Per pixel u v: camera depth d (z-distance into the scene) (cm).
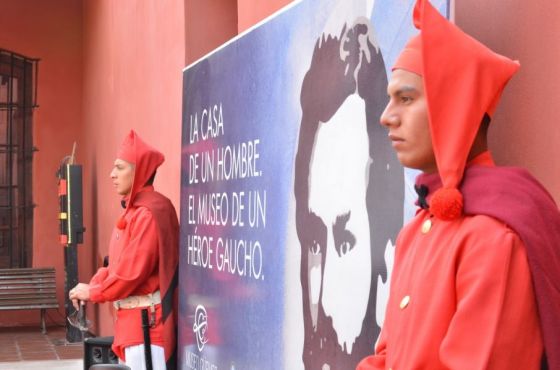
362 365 229
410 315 204
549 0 241
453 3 258
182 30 660
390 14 296
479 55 197
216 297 484
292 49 382
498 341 182
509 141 260
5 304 1294
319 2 355
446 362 185
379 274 299
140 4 864
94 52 1265
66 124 1413
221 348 473
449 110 197
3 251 1384
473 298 185
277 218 398
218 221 484
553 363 182
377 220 302
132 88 917
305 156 366
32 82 1406
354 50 322
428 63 197
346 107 328
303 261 366
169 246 559
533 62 248
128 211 567
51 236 1400
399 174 288
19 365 970
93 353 595
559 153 235
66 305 1175
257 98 427
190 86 543
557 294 185
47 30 1412
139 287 556
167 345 553
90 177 1299
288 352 382
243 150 446
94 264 1252
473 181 197
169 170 709
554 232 192
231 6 655
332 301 336
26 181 1398
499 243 185
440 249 199
